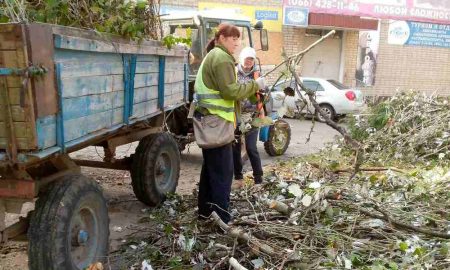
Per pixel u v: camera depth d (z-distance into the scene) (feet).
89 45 10.72
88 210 11.50
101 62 11.50
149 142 17.04
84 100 10.75
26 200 10.52
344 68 56.13
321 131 39.42
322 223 13.39
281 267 11.07
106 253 12.28
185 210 16.21
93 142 13.01
